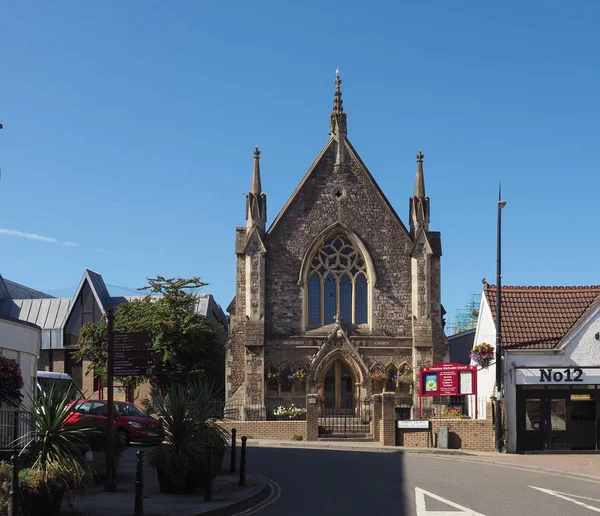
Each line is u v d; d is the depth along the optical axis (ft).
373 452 111.75
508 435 117.39
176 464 67.36
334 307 166.91
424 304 164.45
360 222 168.55
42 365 225.56
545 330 123.24
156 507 60.44
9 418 75.72
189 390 73.31
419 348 162.50
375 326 165.48
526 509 62.08
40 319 232.73
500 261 119.24
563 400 118.73
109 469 69.51
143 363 70.69
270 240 167.32
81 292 225.56
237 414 157.99
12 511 47.24
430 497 67.56
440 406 158.30
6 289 242.78
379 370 162.81
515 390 118.62
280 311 165.17
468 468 91.91
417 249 166.09
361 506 63.10
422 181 169.68
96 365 183.62
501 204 119.55
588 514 60.03
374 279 166.61
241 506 63.52
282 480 79.56
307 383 162.09
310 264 167.43
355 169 170.19
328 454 106.52
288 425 134.41
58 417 55.31
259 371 160.04
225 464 91.86
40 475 52.70
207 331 177.68
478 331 138.82
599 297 120.57
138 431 113.60
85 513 56.85
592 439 117.70
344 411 162.50
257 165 168.45
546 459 107.04
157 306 180.65
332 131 171.53
